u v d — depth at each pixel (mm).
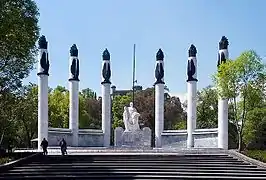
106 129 58594
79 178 30656
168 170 32469
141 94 92188
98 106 97875
